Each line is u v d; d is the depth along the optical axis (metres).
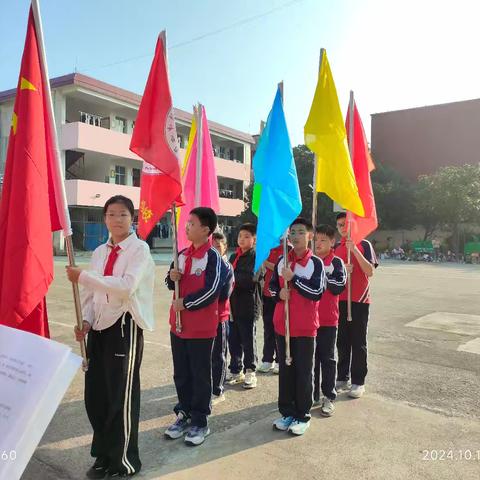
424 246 28.73
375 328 7.31
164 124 3.37
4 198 2.46
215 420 3.85
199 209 3.51
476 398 4.33
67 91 22.33
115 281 2.70
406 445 3.38
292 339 3.65
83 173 24.98
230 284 4.10
